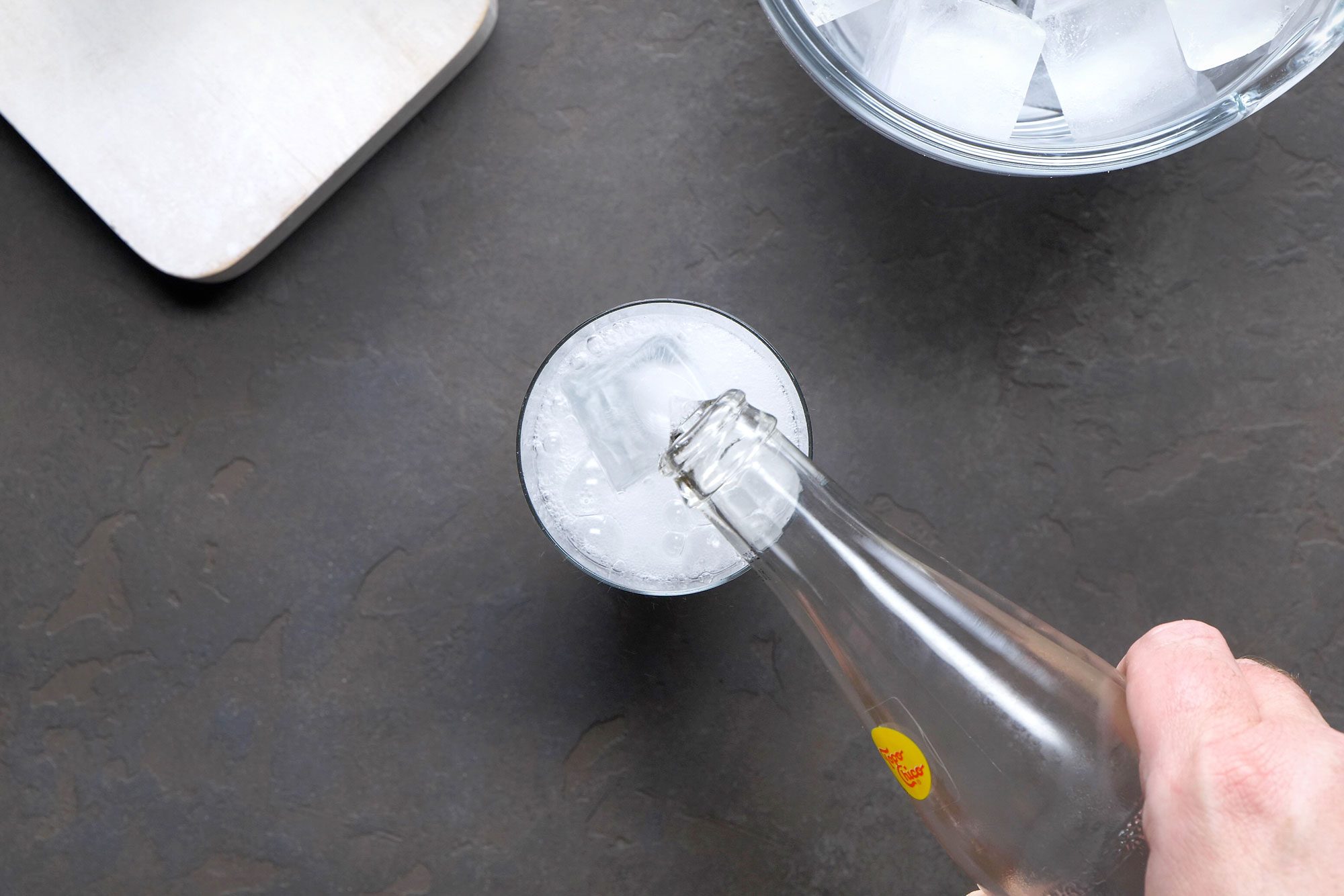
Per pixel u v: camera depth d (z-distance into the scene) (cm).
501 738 64
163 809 64
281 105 62
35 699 64
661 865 64
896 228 64
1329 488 64
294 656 64
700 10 64
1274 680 48
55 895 64
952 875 63
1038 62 60
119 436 64
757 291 64
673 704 64
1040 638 52
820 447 64
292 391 64
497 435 64
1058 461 64
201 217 62
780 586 52
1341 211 64
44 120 61
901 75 58
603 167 64
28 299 64
